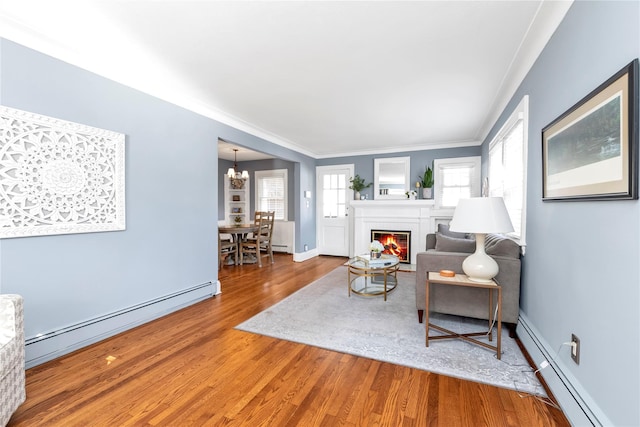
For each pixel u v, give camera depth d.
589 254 1.38
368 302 3.34
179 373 1.91
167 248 2.97
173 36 2.08
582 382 1.42
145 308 2.72
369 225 5.82
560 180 1.66
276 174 7.20
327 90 3.02
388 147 5.75
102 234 2.39
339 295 3.61
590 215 1.37
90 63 2.28
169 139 2.98
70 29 1.99
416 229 5.48
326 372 1.92
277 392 1.72
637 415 1.06
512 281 2.36
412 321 2.78
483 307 2.48
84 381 1.81
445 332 2.44
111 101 2.44
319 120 4.01
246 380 1.83
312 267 5.34
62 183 2.10
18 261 1.92
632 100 1.07
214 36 2.09
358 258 3.81
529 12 1.80
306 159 6.18
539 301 2.02
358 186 6.03
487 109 3.56
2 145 1.82
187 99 3.18
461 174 5.37
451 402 1.61
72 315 2.20
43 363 2.01
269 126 4.31
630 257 1.10
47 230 2.02
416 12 1.81
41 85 2.00
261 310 3.09
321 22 1.92
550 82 1.88
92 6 1.76
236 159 7.32
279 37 2.09
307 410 1.56
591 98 1.34
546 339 1.88
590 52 1.40
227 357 2.11
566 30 1.65
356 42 2.15
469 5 1.75
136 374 1.89
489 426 1.43
